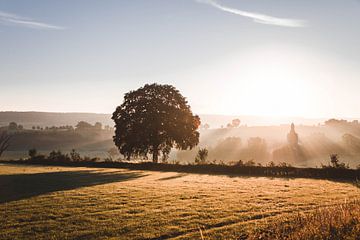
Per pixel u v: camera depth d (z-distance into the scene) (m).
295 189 29.02
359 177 40.53
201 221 16.98
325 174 42.56
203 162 55.94
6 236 15.01
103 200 22.92
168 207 20.52
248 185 32.12
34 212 19.28
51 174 43.41
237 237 14.05
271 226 14.88
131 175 44.19
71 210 19.73
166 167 54.50
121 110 66.00
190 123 66.44
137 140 63.88
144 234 15.03
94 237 14.74
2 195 25.25
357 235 11.13
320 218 13.22
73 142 198.38
